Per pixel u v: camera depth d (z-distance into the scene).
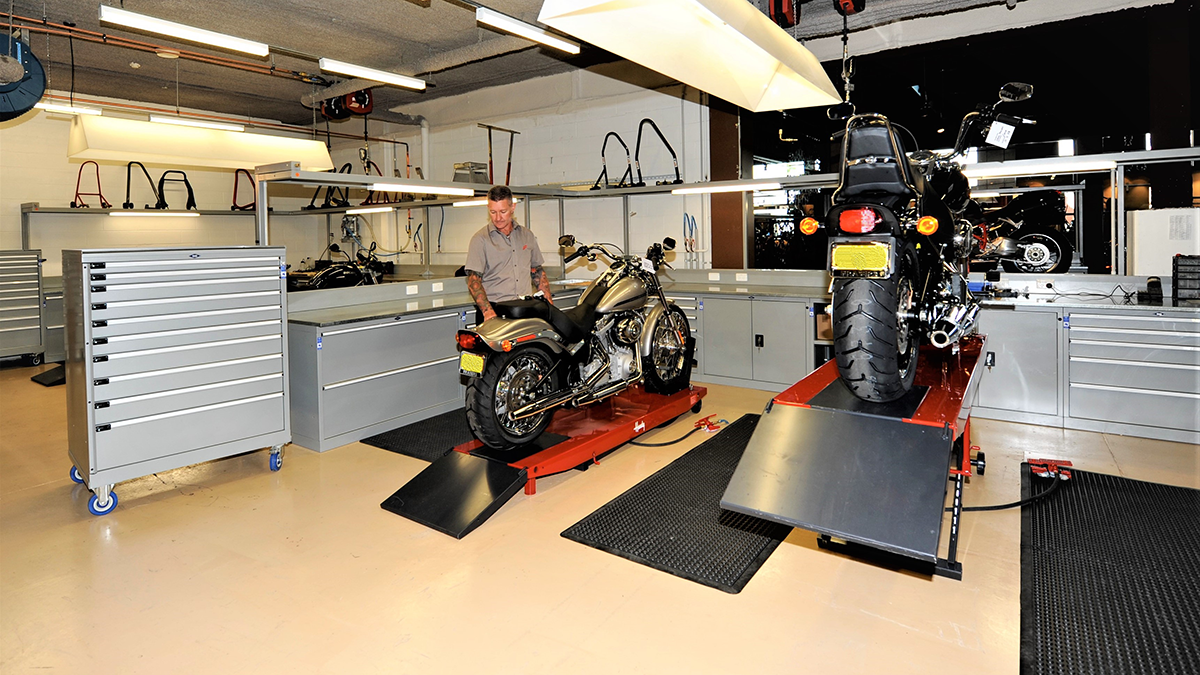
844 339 2.34
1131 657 1.92
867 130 2.27
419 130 8.55
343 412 4.13
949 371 3.08
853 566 2.54
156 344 3.21
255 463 3.83
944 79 5.64
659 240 6.65
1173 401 3.86
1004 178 5.18
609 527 2.89
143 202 8.50
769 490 2.26
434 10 5.29
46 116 7.62
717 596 2.33
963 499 3.12
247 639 2.11
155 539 2.85
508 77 7.36
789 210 6.38
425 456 3.91
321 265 7.50
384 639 2.10
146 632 2.16
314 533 2.89
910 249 2.42
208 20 5.49
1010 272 5.05
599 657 1.99
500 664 1.97
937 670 1.90
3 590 2.43
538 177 7.47
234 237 9.41
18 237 7.50
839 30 5.25
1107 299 4.30
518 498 3.25
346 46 6.20
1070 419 4.18
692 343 4.61
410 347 4.55
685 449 3.97
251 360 3.56
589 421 3.96
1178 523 2.80
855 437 2.32
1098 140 5.05
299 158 7.19
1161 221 4.23
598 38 2.90
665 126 6.49
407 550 2.72
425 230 7.64
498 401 3.37
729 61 3.40
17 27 4.98
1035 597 2.26
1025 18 4.86
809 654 1.99
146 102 8.46
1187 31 4.40
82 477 3.19
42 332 6.75
